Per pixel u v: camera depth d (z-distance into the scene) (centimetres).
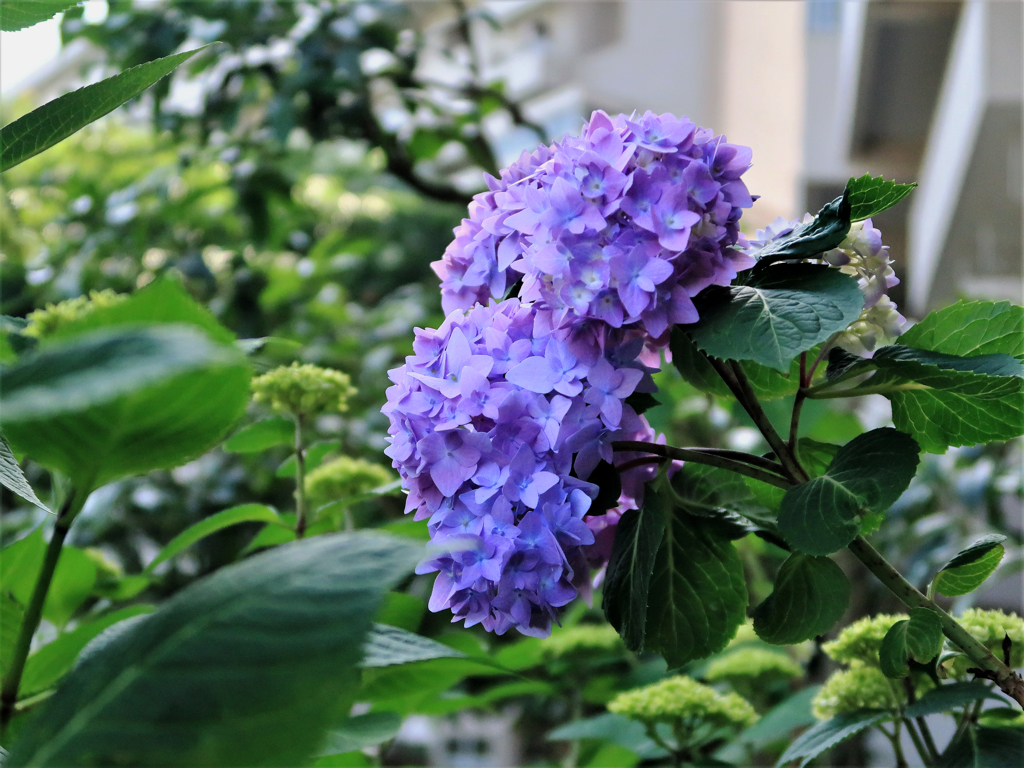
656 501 82
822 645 95
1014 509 229
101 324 61
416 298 259
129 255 221
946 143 454
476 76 230
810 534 78
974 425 84
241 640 59
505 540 78
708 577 88
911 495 187
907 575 168
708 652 88
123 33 204
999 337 83
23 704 75
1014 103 334
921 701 84
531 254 80
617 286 77
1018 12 332
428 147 225
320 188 357
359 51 198
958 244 507
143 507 185
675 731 109
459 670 89
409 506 83
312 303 229
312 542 61
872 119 514
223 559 203
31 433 63
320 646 59
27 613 67
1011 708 86
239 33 202
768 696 141
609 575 83
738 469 83
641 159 79
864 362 82
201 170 243
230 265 215
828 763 123
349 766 89
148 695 58
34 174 247
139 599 197
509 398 79
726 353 77
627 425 81
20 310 202
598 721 117
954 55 413
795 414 84
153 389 61
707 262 79
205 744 57
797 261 83
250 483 204
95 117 72
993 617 89
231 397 63
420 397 80
